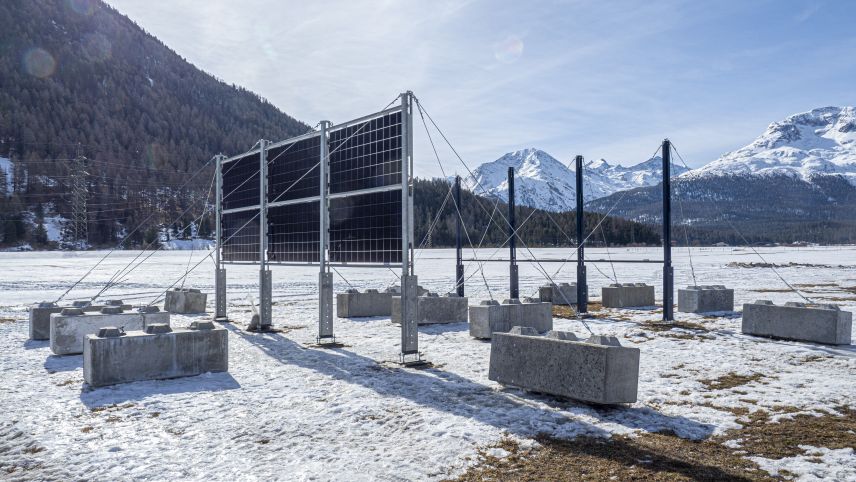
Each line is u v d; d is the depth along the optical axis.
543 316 16.47
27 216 140.75
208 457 6.74
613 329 17.05
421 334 16.66
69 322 13.46
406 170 12.66
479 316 15.66
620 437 7.26
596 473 6.12
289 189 17.48
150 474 6.26
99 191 168.75
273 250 18.12
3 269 52.69
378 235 13.92
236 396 9.47
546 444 7.02
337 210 15.39
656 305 24.25
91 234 139.50
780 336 15.28
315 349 14.03
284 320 19.56
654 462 6.41
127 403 9.05
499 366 9.75
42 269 52.84
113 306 15.45
